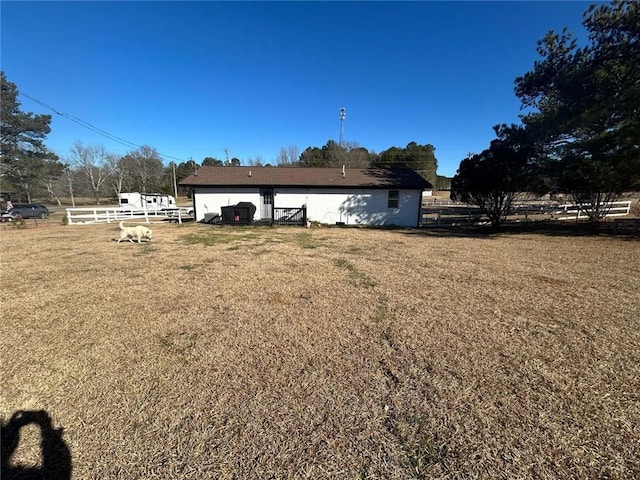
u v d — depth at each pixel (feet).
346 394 8.39
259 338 11.60
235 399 8.16
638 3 33.63
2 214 71.51
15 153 126.52
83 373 9.32
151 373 9.33
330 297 16.20
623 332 12.12
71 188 169.99
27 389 8.54
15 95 124.26
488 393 8.45
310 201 57.31
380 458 6.38
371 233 44.09
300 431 7.08
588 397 8.27
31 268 22.04
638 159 32.71
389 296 16.38
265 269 21.99
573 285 18.30
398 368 9.66
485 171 45.42
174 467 6.12
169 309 14.47
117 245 31.94
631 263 23.95
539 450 6.56
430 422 7.38
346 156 174.19
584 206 52.21
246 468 6.12
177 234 41.04
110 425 7.22
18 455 6.36
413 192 57.26
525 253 28.19
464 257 26.43
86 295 16.38
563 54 41.88
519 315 13.85
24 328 12.42
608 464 6.21
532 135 43.42
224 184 55.42
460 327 12.60
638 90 31.91
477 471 6.07
